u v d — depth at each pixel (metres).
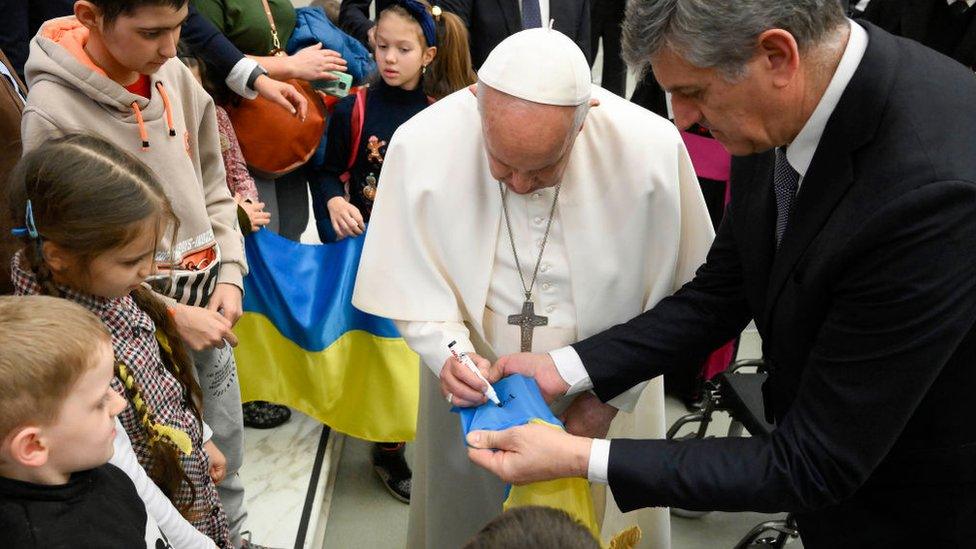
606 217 1.72
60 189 1.33
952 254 1.12
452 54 2.74
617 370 1.67
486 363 1.71
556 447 1.42
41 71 1.76
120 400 1.23
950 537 1.40
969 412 1.32
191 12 2.52
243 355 2.74
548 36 1.42
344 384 2.79
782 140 1.26
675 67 1.21
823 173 1.24
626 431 2.07
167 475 1.54
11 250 1.66
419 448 2.28
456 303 1.84
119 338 1.48
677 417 3.57
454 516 2.22
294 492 2.77
